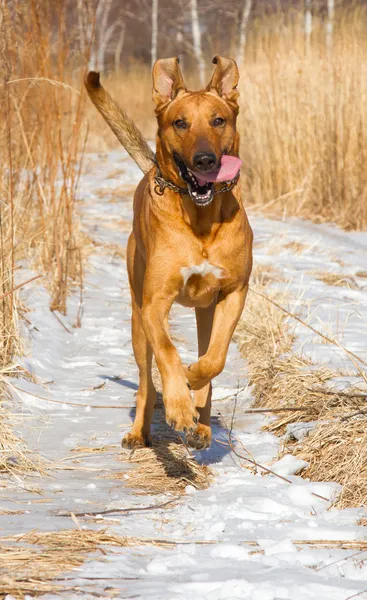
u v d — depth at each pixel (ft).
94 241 47.67
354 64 57.16
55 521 15.89
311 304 34.71
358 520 16.21
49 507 16.89
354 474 18.03
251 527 15.72
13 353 27.14
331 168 57.98
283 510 16.88
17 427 22.39
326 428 20.35
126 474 19.25
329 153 57.98
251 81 63.67
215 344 19.21
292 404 23.38
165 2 148.66
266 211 60.29
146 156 24.22
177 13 144.46
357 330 30.71
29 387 25.57
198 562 13.97
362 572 13.62
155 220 19.42
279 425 22.50
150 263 19.49
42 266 37.17
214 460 20.62
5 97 28.91
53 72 38.01
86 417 23.72
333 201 57.57
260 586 12.70
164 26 157.89
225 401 25.52
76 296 37.58
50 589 12.75
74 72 40.86
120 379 27.61
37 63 35.01
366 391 22.22
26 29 35.17
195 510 16.71
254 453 20.77
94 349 30.73
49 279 36.83
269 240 48.83
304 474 19.44
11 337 27.02
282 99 60.64
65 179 34.83
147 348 21.36
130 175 80.18
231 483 18.74
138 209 21.84
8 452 19.62
